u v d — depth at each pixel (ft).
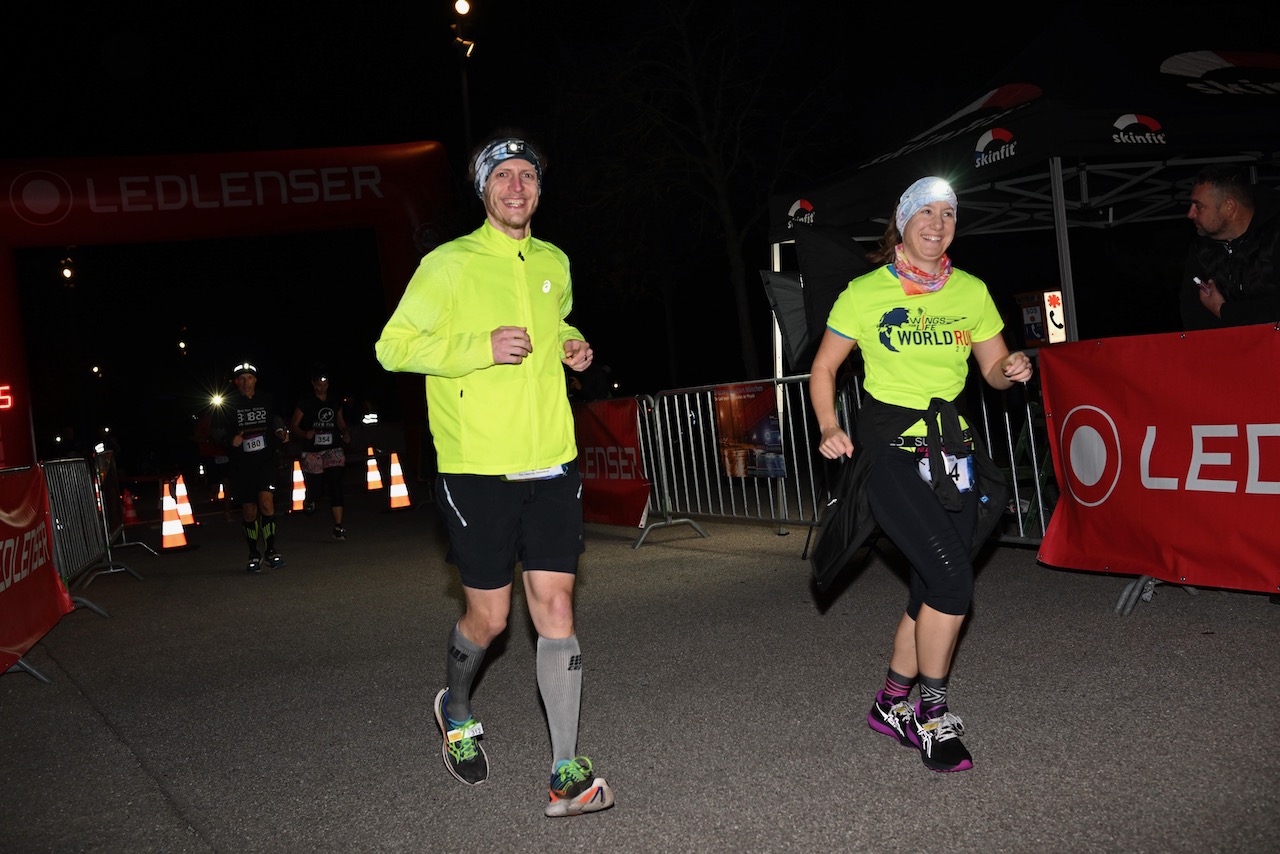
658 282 79.97
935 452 10.94
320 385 36.96
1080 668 13.87
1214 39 25.88
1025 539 21.43
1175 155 26.58
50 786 12.79
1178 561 16.26
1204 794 9.68
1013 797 10.02
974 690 13.33
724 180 62.75
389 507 46.42
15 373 44.14
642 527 29.45
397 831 10.52
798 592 20.45
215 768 12.98
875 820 9.79
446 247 10.80
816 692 13.96
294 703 15.71
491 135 10.94
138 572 32.24
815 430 32.94
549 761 12.23
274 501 30.94
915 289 11.16
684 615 19.35
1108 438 17.29
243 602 25.26
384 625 21.02
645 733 12.88
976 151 23.71
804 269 15.24
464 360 10.16
